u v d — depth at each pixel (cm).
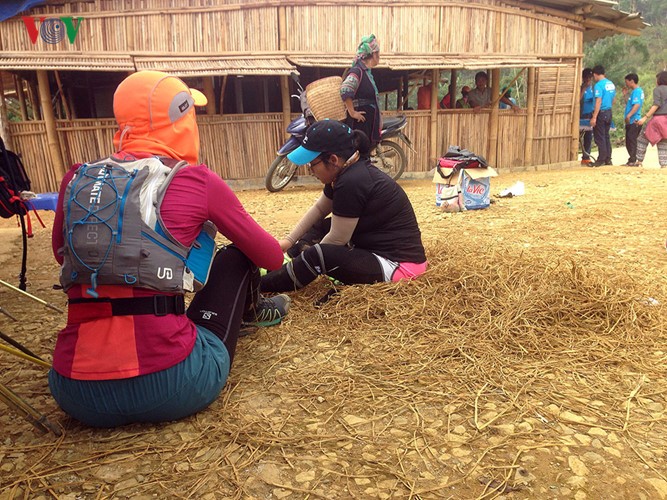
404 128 920
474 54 988
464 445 196
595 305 297
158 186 189
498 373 244
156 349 190
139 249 182
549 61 1048
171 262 188
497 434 202
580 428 204
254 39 892
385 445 197
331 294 327
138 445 198
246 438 201
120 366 187
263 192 879
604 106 1101
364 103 703
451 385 236
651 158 1363
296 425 210
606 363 252
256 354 269
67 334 194
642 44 3700
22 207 331
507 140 1065
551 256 421
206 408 222
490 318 290
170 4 854
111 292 186
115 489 176
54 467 187
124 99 204
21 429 210
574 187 812
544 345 268
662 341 272
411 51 955
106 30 840
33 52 814
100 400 192
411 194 802
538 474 180
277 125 931
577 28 1049
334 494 173
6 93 1420
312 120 728
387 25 938
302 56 909
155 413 201
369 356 263
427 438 200
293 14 898
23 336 302
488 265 355
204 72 812
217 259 237
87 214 181
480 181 638
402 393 231
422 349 267
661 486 173
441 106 1132
